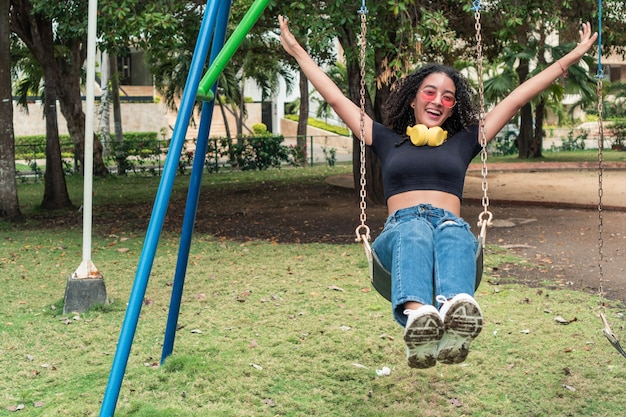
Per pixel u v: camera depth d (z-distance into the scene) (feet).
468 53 51.78
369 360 17.31
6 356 17.81
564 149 102.47
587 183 55.93
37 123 120.16
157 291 24.30
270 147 79.36
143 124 126.31
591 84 78.54
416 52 33.30
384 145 13.12
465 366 16.79
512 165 72.59
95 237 36.27
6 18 39.24
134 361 17.37
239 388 15.55
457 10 41.60
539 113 86.38
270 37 66.08
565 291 24.04
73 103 67.00
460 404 14.73
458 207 12.62
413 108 13.35
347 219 40.91
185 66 79.61
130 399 14.99
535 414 14.28
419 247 11.21
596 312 21.39
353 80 42.78
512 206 45.80
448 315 10.34
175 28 32.99
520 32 47.26
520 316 20.95
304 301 22.82
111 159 77.61
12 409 14.56
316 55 54.29
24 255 31.45
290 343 18.60
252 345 18.34
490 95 76.69
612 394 15.19
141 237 35.99
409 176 12.58
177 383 15.84
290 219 41.55
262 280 25.75
